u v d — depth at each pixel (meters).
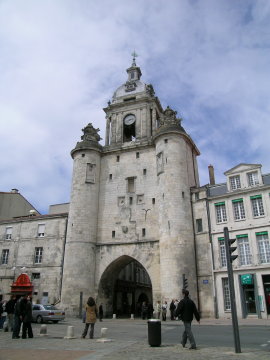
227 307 26.31
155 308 28.41
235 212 28.34
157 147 34.09
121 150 36.94
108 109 41.34
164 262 28.88
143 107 39.44
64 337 13.88
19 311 14.10
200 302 27.64
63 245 34.88
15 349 10.73
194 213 30.61
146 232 32.34
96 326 21.14
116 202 34.84
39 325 21.39
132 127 41.09
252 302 25.39
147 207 33.31
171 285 27.72
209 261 28.27
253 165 28.41
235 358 8.37
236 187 28.97
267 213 26.48
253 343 11.46
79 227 33.28
